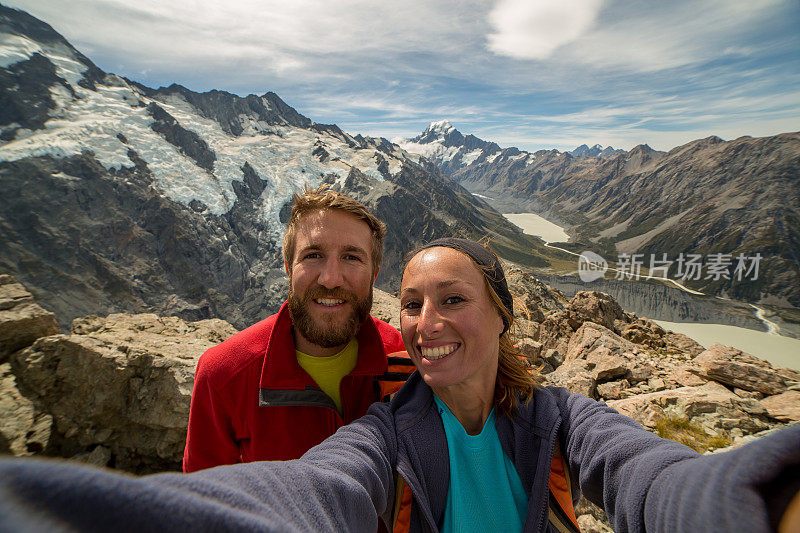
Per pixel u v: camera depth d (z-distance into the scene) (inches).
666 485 9.0
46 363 62.7
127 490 3.5
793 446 5.9
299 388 21.9
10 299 71.8
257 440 22.0
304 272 21.4
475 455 14.7
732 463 6.7
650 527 9.3
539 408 15.1
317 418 22.2
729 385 74.1
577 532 14.3
